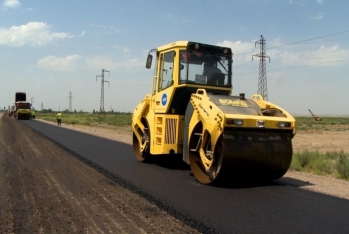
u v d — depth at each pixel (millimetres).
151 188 8875
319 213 6918
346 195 8664
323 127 52219
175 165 12766
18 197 7988
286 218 6586
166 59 11664
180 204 7426
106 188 8922
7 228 5980
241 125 8461
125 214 6777
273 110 9672
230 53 11445
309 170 13625
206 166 9281
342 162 13938
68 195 8195
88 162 13125
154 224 6223
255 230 5965
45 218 6520
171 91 11039
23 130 33375
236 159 8508
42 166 12227
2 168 11750
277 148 8898
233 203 7555
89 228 6012
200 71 11016
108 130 38250
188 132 10203
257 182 9836
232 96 9867
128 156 15086
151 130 12289
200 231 5906
